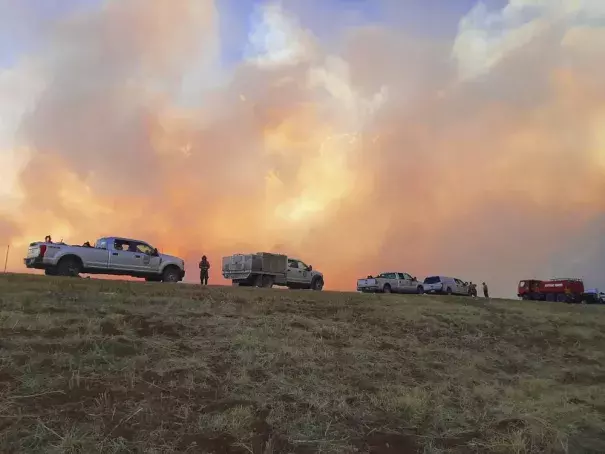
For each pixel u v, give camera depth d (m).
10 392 6.21
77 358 7.63
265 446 5.84
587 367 12.99
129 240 21.88
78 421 5.73
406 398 7.84
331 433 6.46
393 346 12.08
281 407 6.97
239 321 11.84
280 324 12.22
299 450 5.92
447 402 8.32
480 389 9.32
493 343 14.63
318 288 33.06
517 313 20.27
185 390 7.11
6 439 5.12
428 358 11.41
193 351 9.03
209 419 6.28
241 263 29.73
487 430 7.17
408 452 6.24
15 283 14.49
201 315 12.08
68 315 10.28
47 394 6.27
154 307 12.33
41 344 8.05
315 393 7.80
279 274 30.33
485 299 26.09
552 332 17.11
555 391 9.99
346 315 15.28
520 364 12.60
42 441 5.22
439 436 6.79
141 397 6.62
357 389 8.38
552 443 6.83
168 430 5.88
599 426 7.82
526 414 7.95
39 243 19.67
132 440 5.54
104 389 6.66
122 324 10.05
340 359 9.97
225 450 5.62
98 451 5.16
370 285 39.72
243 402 6.96
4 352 7.43
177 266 23.12
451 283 44.66
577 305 27.42
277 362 8.95
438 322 16.06
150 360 8.14
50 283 15.12
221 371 8.18
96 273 20.95
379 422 7.05
